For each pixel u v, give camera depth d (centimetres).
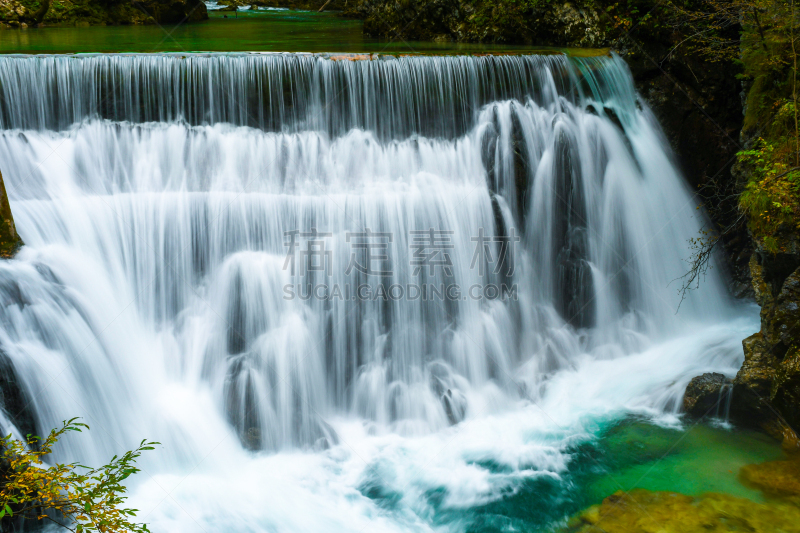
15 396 702
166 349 860
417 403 931
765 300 877
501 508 737
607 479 770
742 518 679
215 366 875
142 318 865
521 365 1016
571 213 1100
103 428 768
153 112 912
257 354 892
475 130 1042
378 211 965
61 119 886
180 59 908
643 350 1080
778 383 770
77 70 878
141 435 792
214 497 746
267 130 955
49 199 838
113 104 897
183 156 922
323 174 970
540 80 1077
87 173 891
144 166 912
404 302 978
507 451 841
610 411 910
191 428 815
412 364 966
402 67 991
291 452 851
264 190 944
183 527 695
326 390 930
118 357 809
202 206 892
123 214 857
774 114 919
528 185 1063
